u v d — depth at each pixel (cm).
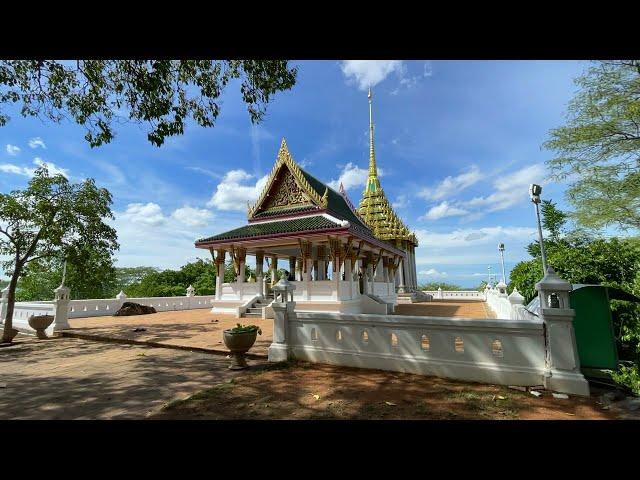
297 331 722
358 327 661
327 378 579
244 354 702
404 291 3136
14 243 1119
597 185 1209
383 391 504
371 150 3734
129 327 1294
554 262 1125
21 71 638
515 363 523
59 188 1191
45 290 2558
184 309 2394
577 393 468
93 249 1260
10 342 1055
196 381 589
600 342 522
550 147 1278
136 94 644
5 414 440
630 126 1138
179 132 679
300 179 1956
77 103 689
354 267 1923
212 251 1844
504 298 1353
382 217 3391
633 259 1029
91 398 503
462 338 567
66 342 1055
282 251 2255
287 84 722
